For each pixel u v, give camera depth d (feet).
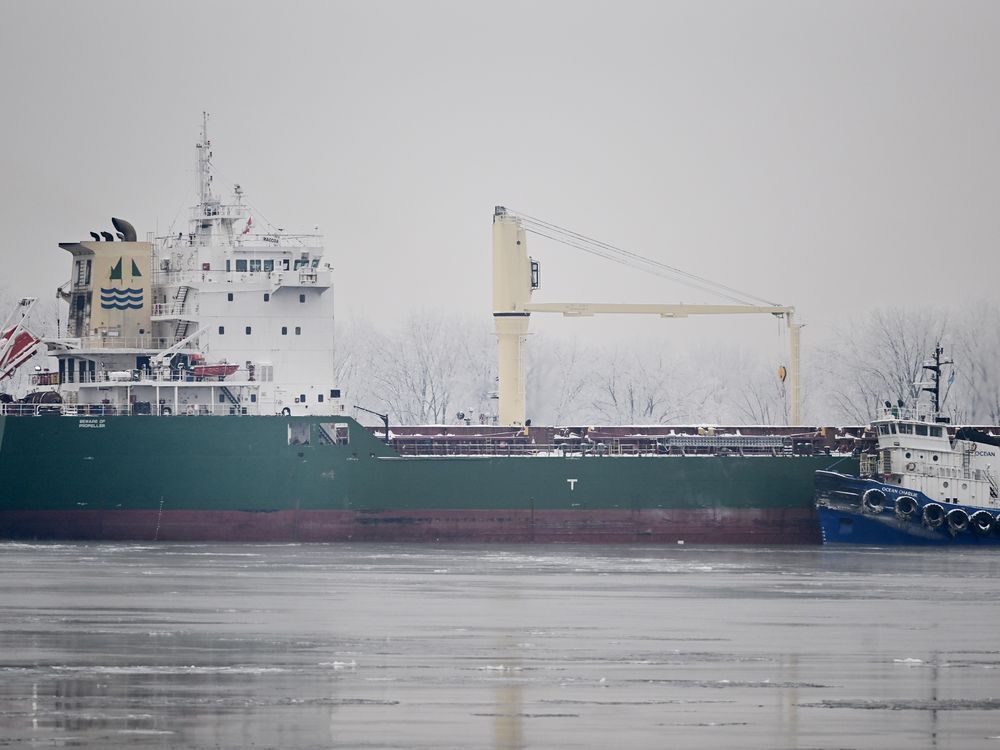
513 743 454.81
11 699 507.30
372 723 476.95
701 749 451.53
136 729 467.93
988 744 460.55
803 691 531.09
